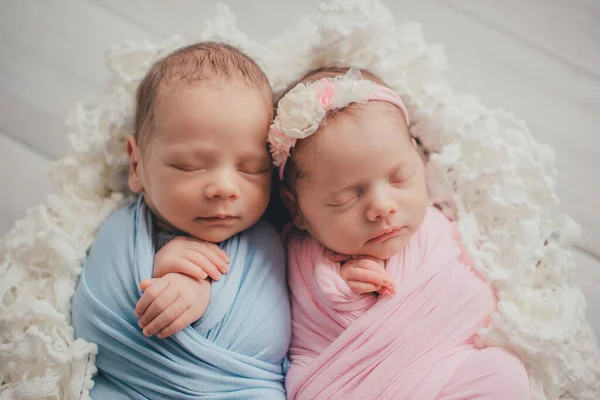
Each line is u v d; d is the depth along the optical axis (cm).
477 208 110
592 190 139
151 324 93
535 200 113
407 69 118
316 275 102
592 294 131
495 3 155
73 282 104
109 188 117
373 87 100
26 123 144
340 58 115
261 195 102
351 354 96
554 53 151
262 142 100
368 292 100
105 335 98
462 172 111
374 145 95
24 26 152
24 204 138
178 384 95
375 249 100
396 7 155
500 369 95
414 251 102
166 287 94
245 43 120
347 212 98
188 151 95
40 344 96
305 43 119
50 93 147
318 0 155
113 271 100
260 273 103
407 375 95
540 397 97
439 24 154
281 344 101
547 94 147
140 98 105
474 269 103
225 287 99
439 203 113
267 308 101
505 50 152
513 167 110
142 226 104
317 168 97
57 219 109
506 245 107
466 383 94
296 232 113
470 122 113
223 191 95
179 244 101
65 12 154
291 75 116
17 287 104
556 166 141
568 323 100
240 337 98
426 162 115
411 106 113
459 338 99
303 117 96
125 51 116
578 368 99
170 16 154
